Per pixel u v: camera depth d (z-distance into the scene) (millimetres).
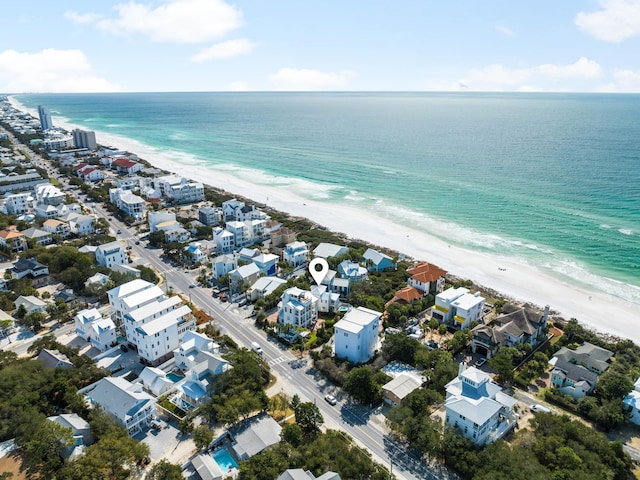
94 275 152875
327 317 140500
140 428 92812
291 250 177375
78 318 125500
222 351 117562
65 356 112688
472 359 119000
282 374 111625
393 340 117125
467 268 176500
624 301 151875
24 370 101062
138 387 98438
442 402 100625
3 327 124125
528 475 76562
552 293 157250
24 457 82062
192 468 82125
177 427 93562
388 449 88250
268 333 129250
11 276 155000
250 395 96375
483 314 141250
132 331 117750
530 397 105125
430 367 112125
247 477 75562
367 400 101688
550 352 122312
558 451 82312
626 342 122562
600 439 85500
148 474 78625
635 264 177500
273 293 145250
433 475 82062
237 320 137000
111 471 78500
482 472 78250
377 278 159750
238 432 89375
